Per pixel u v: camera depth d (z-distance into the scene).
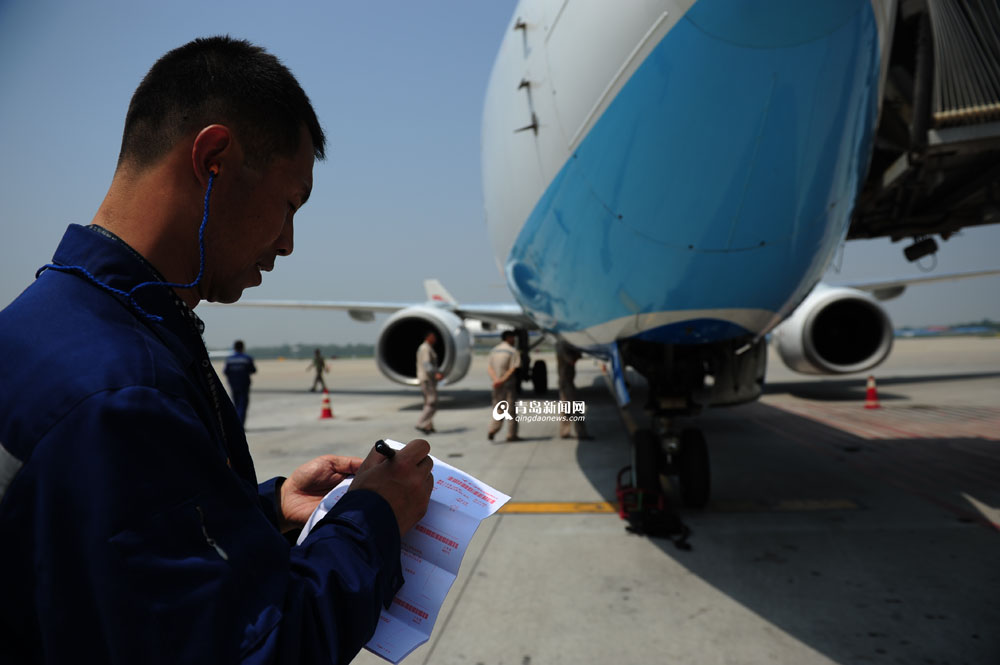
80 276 0.68
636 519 4.11
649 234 2.98
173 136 0.76
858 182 3.07
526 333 12.88
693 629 2.71
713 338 3.68
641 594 3.10
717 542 3.83
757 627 2.71
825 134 2.58
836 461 6.07
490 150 4.89
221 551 0.60
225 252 0.81
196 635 0.55
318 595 0.64
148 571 0.55
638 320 3.60
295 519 1.11
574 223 3.31
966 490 4.88
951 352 27.81
